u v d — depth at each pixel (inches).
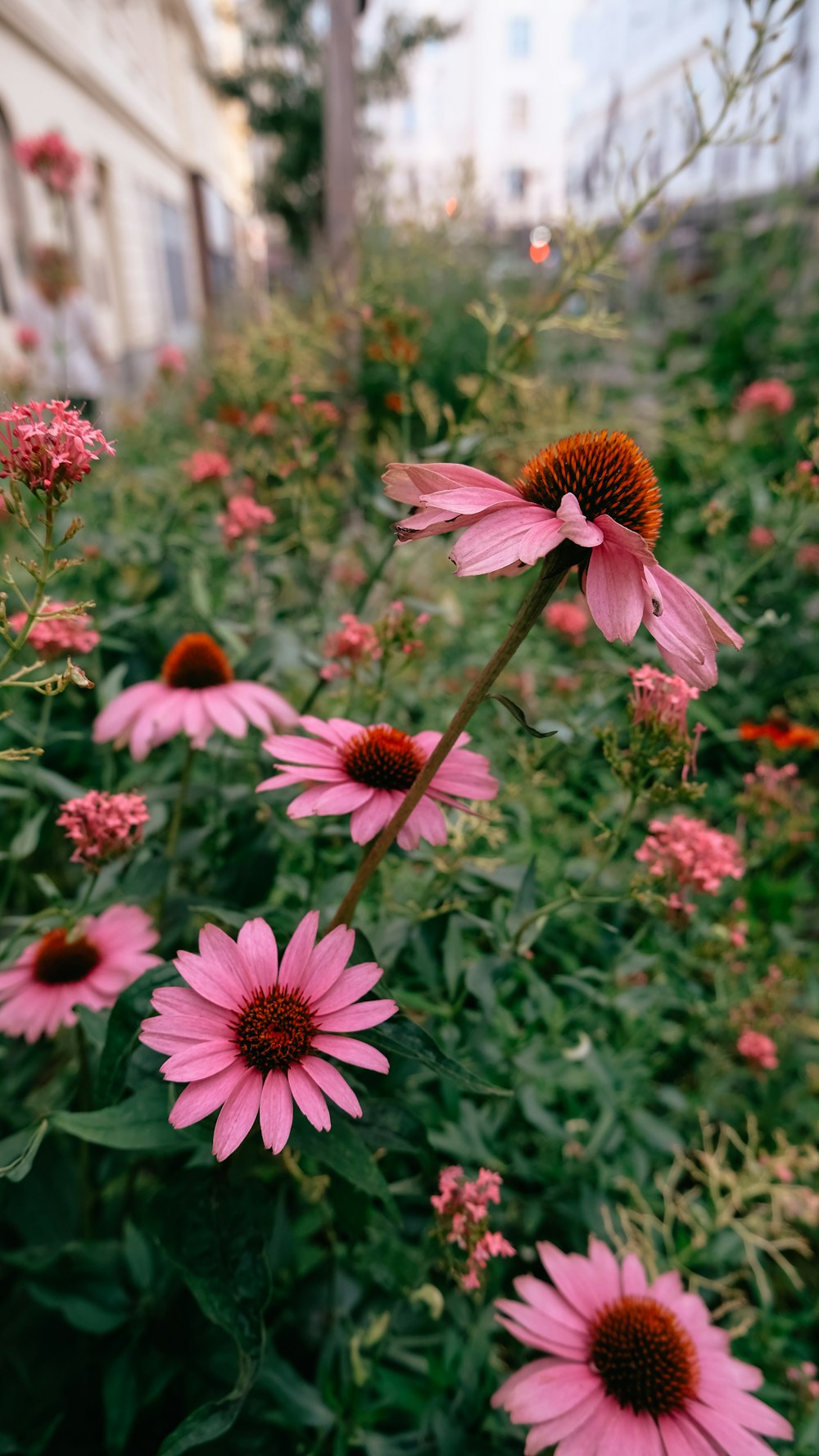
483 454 23.5
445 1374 14.1
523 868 15.4
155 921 15.2
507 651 9.5
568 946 19.1
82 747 22.2
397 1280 14.5
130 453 41.6
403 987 15.9
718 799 23.5
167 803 19.5
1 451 9.1
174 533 26.3
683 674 9.2
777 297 56.8
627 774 13.6
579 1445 11.3
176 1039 9.2
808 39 46.3
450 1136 15.3
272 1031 9.2
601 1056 17.0
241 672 17.3
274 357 30.9
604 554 9.2
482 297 51.2
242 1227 10.5
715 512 22.0
